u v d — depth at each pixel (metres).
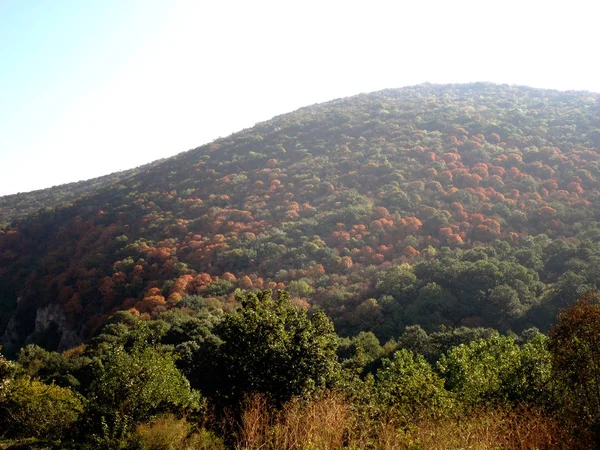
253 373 9.92
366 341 26.42
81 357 25.25
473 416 8.18
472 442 6.38
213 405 9.67
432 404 9.84
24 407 12.77
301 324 10.86
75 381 22.62
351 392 10.20
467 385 12.77
